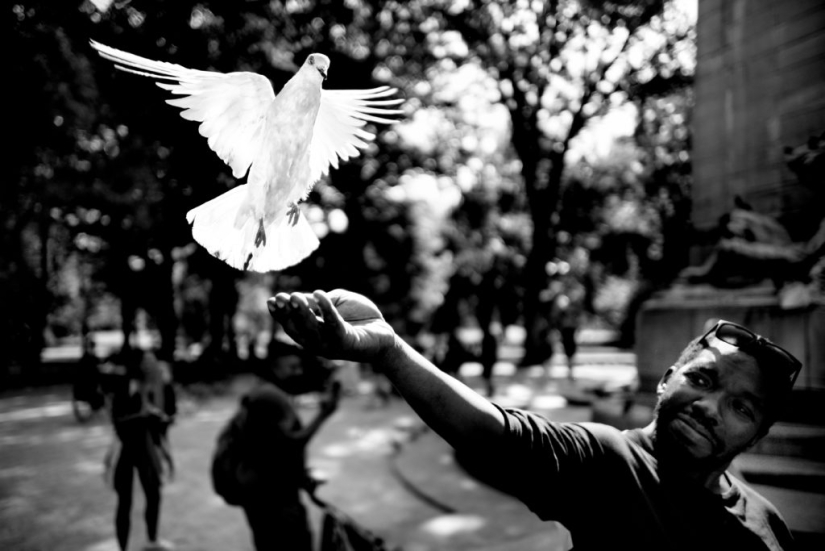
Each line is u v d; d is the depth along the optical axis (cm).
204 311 4841
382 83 2130
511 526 836
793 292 573
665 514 167
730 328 187
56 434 1689
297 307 129
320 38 1948
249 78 164
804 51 629
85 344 1898
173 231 2361
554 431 161
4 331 2031
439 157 3186
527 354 3653
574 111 2509
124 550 697
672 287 715
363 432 1608
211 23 1611
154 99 1588
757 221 636
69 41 1397
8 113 1383
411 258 3828
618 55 2131
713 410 174
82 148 1733
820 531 379
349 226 3412
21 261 2006
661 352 688
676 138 2322
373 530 827
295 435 485
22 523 885
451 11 2202
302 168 152
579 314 4597
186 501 988
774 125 652
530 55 2289
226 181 1825
